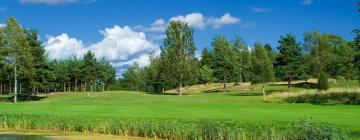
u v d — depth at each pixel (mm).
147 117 40500
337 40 118125
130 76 150750
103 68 123562
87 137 33594
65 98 94312
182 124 32656
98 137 33469
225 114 43938
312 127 25250
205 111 48531
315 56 107438
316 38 107125
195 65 107812
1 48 87438
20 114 44750
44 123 39156
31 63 89875
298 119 34812
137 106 59938
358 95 65812
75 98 92375
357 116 39812
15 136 34875
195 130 30625
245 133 28984
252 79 91562
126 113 46531
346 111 46125
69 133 36094
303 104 62531
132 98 88250
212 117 40344
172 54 106188
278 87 112188
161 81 138500
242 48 138875
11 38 87750
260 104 64688
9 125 40625
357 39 66312
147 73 147625
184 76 105438
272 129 28078
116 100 82812
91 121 37625
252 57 91625
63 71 125688
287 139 27172
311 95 69500
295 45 99562
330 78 120062
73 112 48625
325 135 24672
